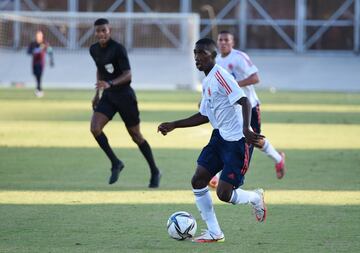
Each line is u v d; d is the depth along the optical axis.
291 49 173.25
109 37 41.97
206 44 29.28
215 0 173.88
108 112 41.91
